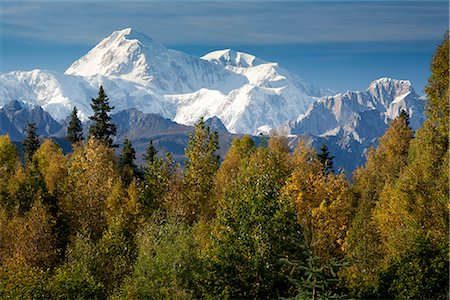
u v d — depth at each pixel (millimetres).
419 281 55844
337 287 57344
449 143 81500
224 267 55625
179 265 58031
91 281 63719
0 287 60625
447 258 56938
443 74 82062
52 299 60812
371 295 57281
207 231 73250
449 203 71875
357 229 77188
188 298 54594
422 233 66375
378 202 89625
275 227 55531
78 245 74438
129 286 60219
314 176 80125
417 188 79312
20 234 92688
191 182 92250
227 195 61969
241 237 55906
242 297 54875
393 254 63594
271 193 58281
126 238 82938
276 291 54688
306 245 42438
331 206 72500
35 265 90125
